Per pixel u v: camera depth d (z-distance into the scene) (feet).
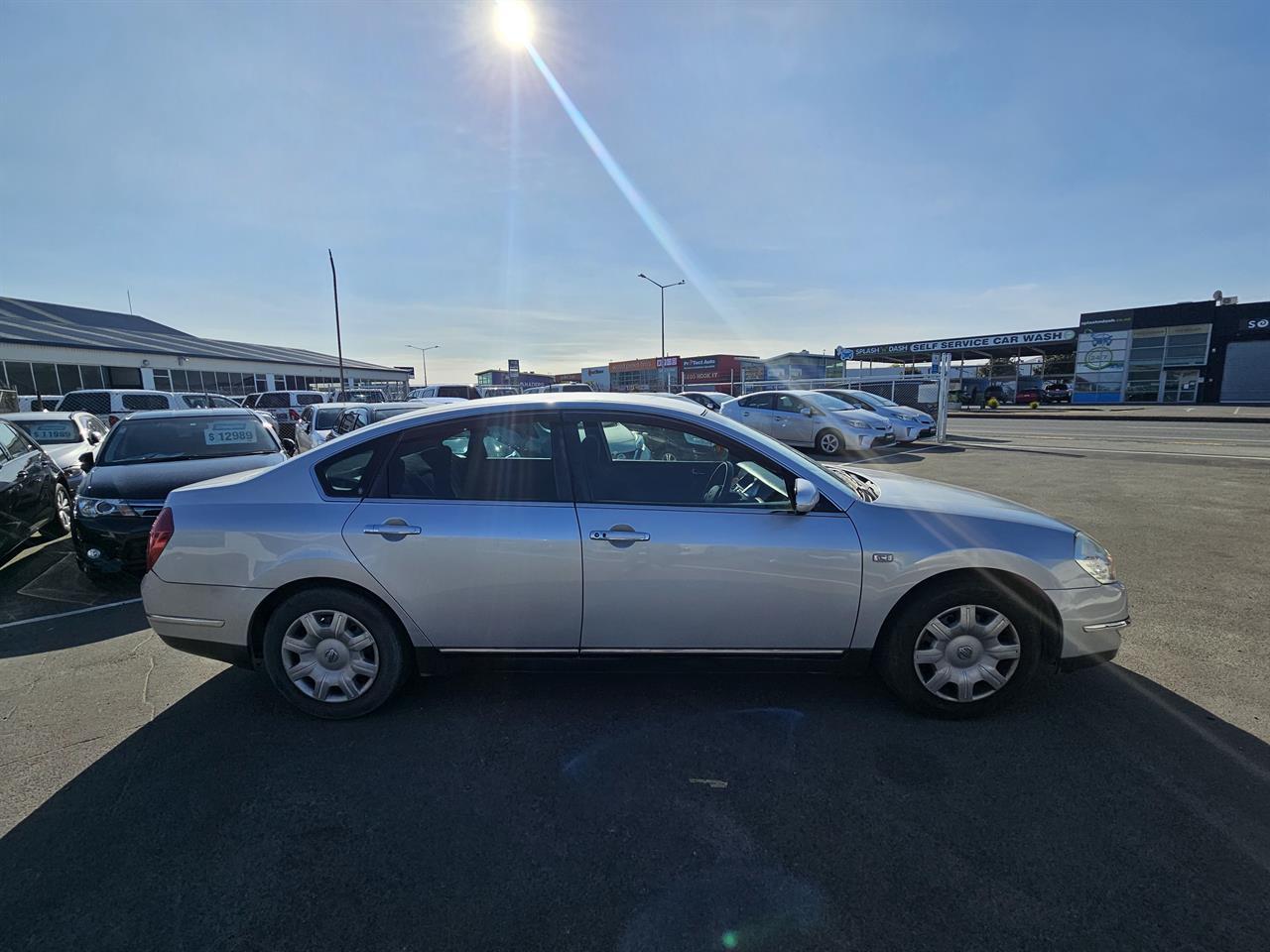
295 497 9.91
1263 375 99.04
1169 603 14.38
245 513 9.79
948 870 6.85
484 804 8.02
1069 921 6.18
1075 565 9.64
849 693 10.62
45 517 21.72
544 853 7.19
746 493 10.31
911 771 8.56
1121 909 6.30
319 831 7.56
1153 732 9.39
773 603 9.52
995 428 64.64
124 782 8.50
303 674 9.93
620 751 9.11
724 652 9.74
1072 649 9.71
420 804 8.03
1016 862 6.94
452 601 9.59
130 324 159.22
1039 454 41.57
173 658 12.38
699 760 8.88
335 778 8.56
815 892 6.59
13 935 6.15
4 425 20.94
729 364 169.99
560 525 9.51
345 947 6.03
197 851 7.26
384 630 9.75
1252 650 12.02
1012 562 9.47
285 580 9.62
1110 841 7.22
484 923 6.26
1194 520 22.21
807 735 9.43
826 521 9.62
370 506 9.75
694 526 9.46
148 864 7.07
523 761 8.91
